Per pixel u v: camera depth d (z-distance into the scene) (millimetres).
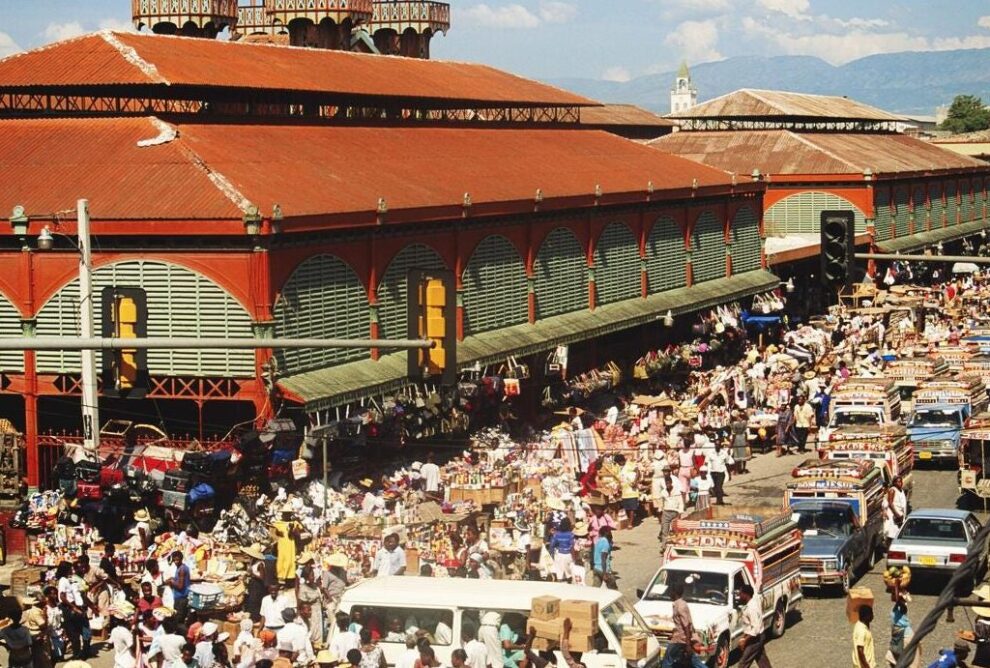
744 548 33031
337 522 39094
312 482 42312
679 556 33531
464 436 50594
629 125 130750
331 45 75875
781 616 34250
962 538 38094
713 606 31281
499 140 68062
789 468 53969
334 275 47062
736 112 112625
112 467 39438
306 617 32562
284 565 33688
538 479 43344
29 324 44562
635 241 67500
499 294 56875
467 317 54625
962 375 62344
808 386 58938
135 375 22250
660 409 58031
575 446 46875
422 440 48219
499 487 41281
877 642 33281
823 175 102312
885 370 63219
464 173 58875
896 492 43688
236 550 37000
